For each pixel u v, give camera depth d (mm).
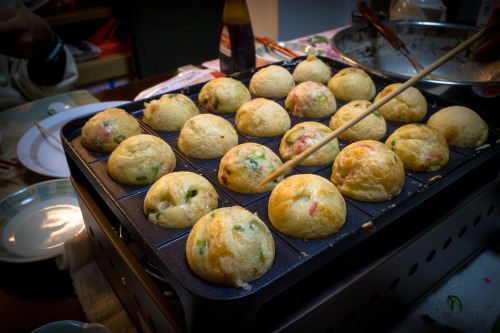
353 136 296
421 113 318
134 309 240
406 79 320
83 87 774
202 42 816
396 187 237
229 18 418
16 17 448
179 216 220
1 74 521
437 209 250
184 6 754
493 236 316
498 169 280
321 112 333
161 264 177
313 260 184
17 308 251
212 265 177
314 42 555
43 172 337
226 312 162
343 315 216
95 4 746
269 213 225
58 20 663
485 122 292
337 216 213
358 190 237
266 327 182
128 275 221
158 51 762
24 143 368
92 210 247
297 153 277
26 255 273
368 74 385
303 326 192
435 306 268
